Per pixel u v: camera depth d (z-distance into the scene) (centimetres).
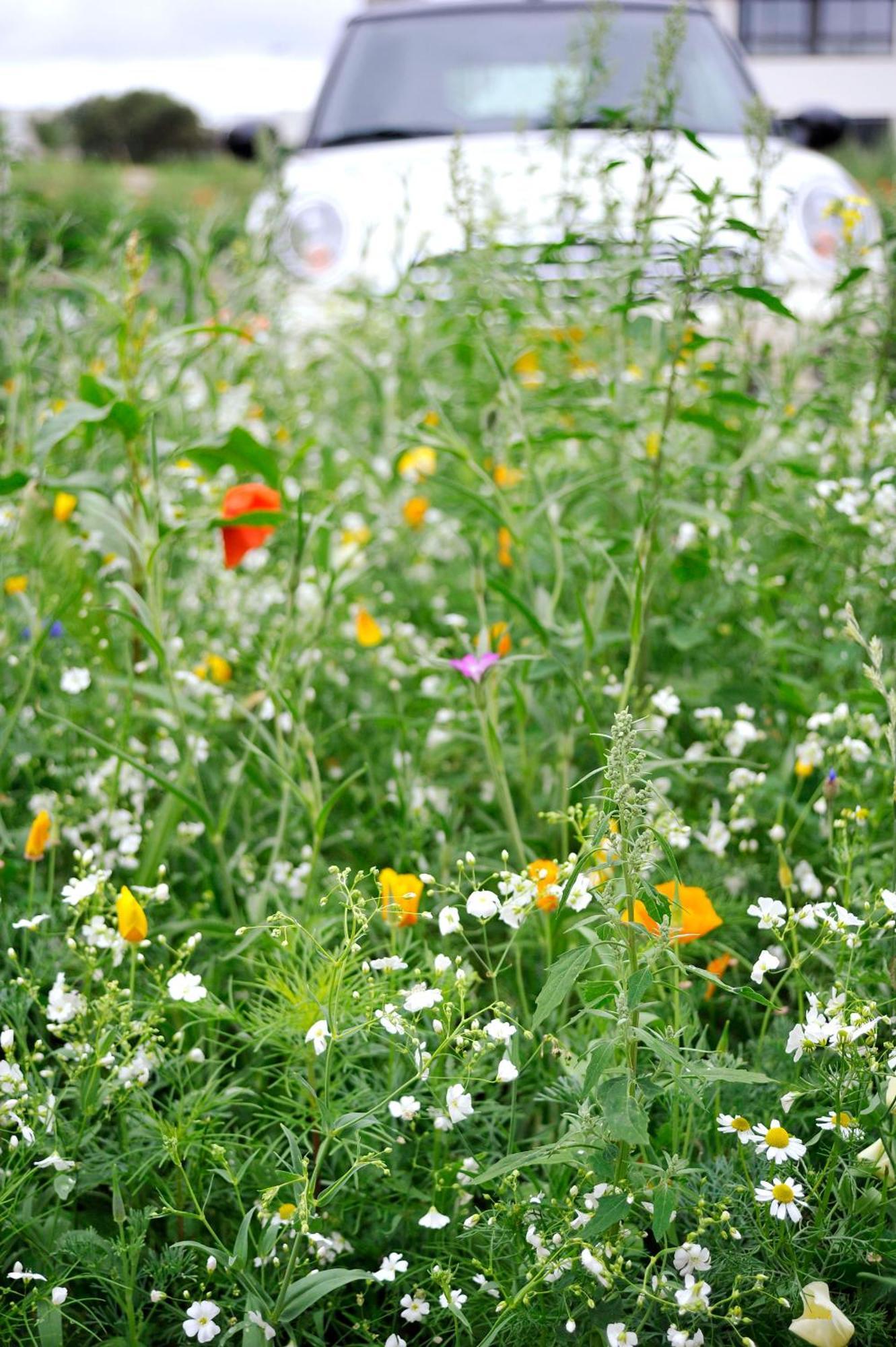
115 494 285
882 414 345
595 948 171
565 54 688
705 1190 181
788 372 348
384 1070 223
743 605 332
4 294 417
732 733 283
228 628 357
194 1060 209
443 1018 200
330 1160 205
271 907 259
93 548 339
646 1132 156
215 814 296
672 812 237
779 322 383
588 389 372
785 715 317
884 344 343
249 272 432
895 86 2480
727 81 663
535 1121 224
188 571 371
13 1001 212
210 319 404
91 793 283
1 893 260
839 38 2472
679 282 274
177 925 235
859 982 202
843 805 271
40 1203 204
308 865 259
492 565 342
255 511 273
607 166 310
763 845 277
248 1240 192
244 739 254
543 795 292
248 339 293
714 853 260
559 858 266
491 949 241
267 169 457
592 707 295
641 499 288
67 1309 194
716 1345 175
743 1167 187
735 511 321
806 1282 177
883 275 338
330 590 289
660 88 304
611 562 269
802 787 292
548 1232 179
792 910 200
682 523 332
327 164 637
